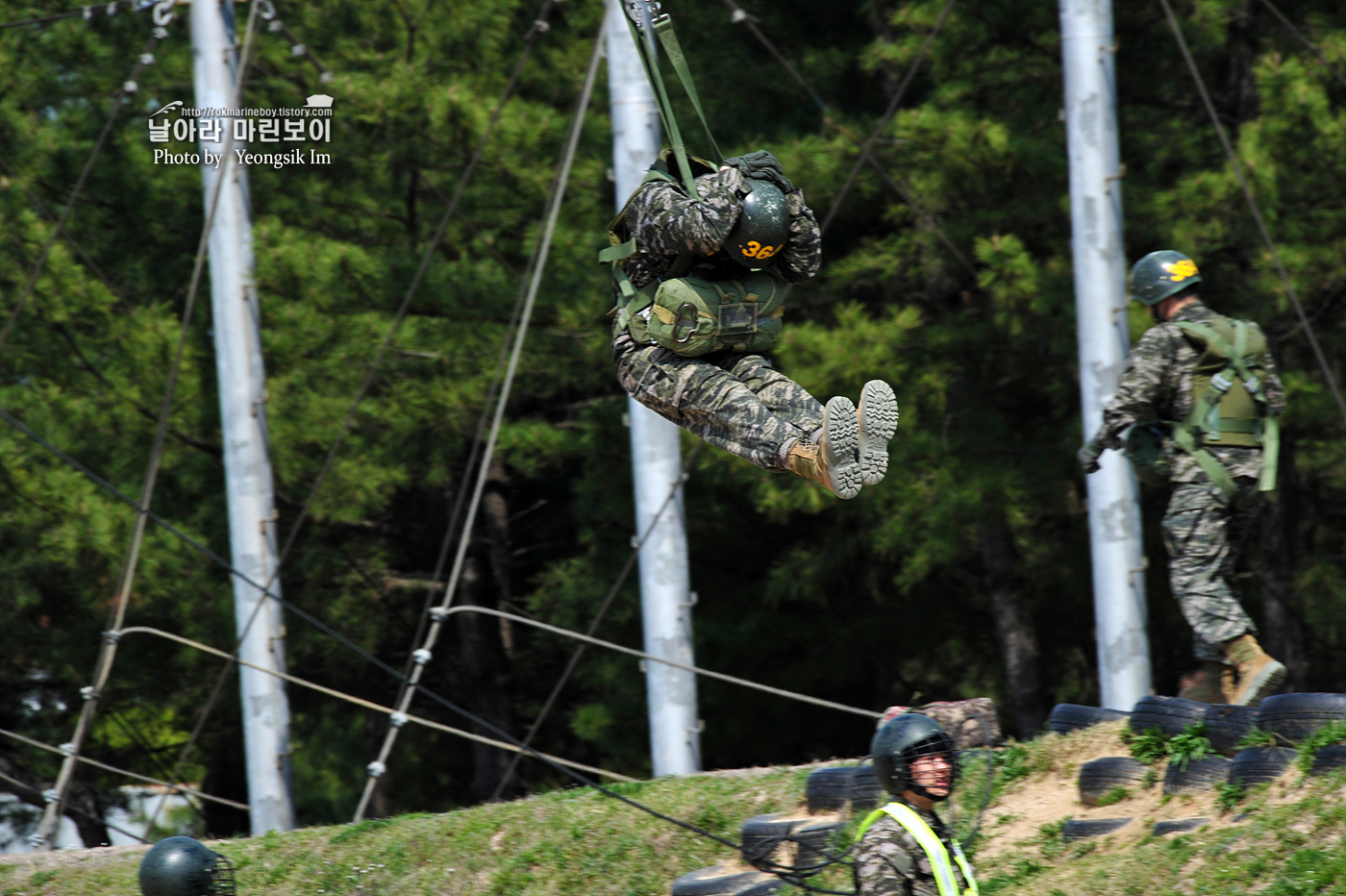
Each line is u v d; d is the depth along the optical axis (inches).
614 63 1482.5
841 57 1920.5
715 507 1998.0
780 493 1716.3
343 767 2497.5
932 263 1809.8
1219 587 928.9
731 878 888.9
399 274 1831.9
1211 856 709.9
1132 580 1280.8
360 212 1995.6
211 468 2010.3
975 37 1756.9
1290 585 1914.4
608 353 1855.3
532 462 1969.7
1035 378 1908.2
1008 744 964.0
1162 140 1846.7
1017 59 1780.3
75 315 1936.5
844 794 933.2
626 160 1482.5
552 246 1839.3
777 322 683.4
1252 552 2113.7
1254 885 674.8
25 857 1206.3
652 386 674.8
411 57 1868.8
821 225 1795.0
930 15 1731.1
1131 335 1609.3
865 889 533.6
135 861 1168.2
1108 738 894.4
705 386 659.4
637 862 970.7
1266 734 788.6
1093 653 2273.6
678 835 981.8
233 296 1524.4
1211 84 1956.2
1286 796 737.0
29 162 1985.7
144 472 1977.1
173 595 1967.3
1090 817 829.8
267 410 1838.1
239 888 1088.2
